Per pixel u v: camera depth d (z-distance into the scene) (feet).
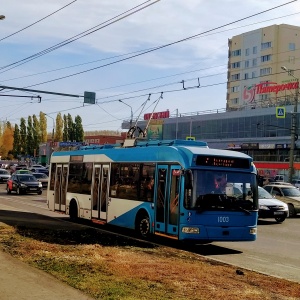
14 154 404.98
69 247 36.76
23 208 81.41
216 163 42.60
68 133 404.57
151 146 48.26
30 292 22.25
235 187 43.09
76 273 26.91
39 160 353.72
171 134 296.51
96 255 33.32
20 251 33.73
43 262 29.94
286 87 238.89
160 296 22.77
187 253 39.22
